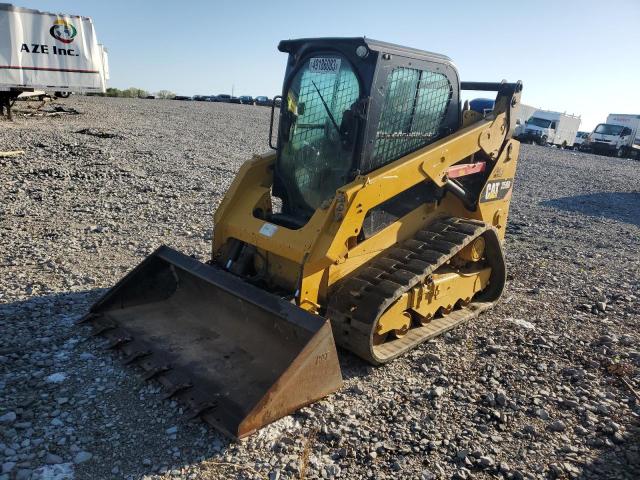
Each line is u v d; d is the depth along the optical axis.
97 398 3.66
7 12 17.14
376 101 4.24
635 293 6.73
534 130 34.22
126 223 7.96
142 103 36.12
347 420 3.68
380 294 4.23
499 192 5.80
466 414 3.88
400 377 4.31
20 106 23.02
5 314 4.73
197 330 4.39
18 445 3.18
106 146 14.73
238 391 3.64
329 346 3.59
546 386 4.34
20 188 9.36
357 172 4.28
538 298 6.37
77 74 19.14
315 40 4.51
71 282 5.56
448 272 5.24
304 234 4.22
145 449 3.24
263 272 4.68
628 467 3.42
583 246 9.16
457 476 3.23
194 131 21.44
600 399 4.20
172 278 4.86
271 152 5.27
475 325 5.44
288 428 3.54
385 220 4.82
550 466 3.38
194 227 7.98
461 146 4.98
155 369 3.82
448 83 4.97
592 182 17.98
